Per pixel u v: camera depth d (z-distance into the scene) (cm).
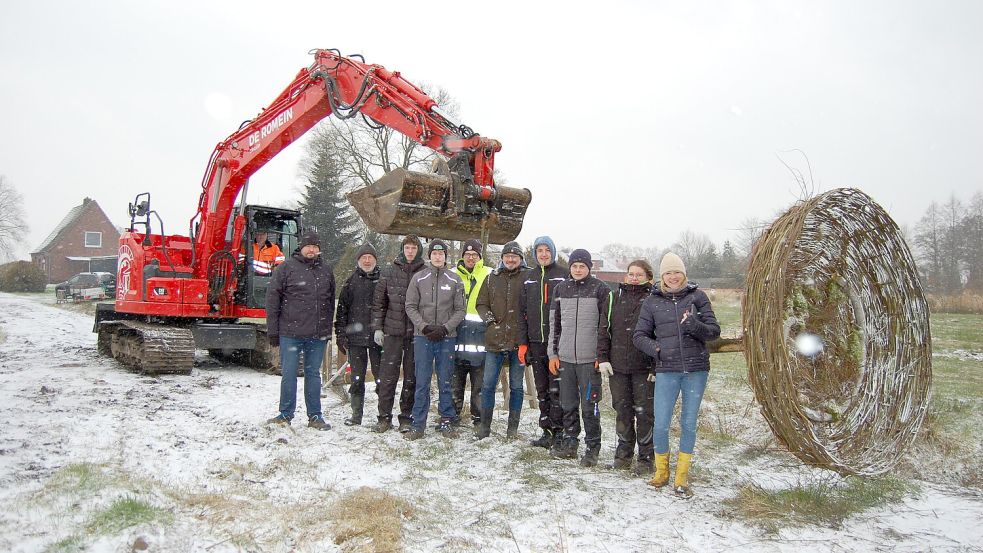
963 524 417
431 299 600
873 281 475
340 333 663
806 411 455
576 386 538
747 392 833
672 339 461
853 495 455
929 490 488
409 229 646
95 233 5897
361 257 652
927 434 579
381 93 733
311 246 628
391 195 633
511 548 363
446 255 605
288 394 625
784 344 407
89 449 499
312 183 3247
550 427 579
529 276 587
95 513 360
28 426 559
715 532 393
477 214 664
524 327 580
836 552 367
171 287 990
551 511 421
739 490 472
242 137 962
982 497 475
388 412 625
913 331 479
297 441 570
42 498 379
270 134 905
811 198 426
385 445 570
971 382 870
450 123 692
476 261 646
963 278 4453
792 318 483
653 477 487
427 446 571
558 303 543
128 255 1055
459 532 384
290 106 870
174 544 335
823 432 454
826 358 483
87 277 3241
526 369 772
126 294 1049
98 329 1219
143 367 912
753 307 427
